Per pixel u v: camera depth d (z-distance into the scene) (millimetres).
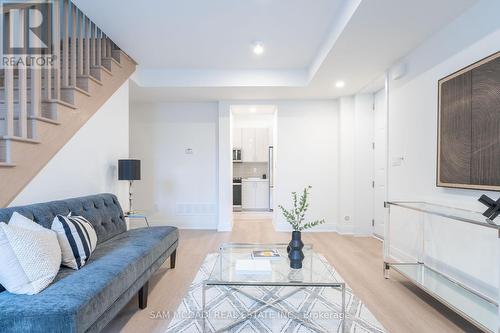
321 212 5016
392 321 2037
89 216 2402
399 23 2398
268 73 4160
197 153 5254
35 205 1974
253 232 4855
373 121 4602
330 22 2822
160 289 2566
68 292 1453
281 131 5035
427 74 2703
